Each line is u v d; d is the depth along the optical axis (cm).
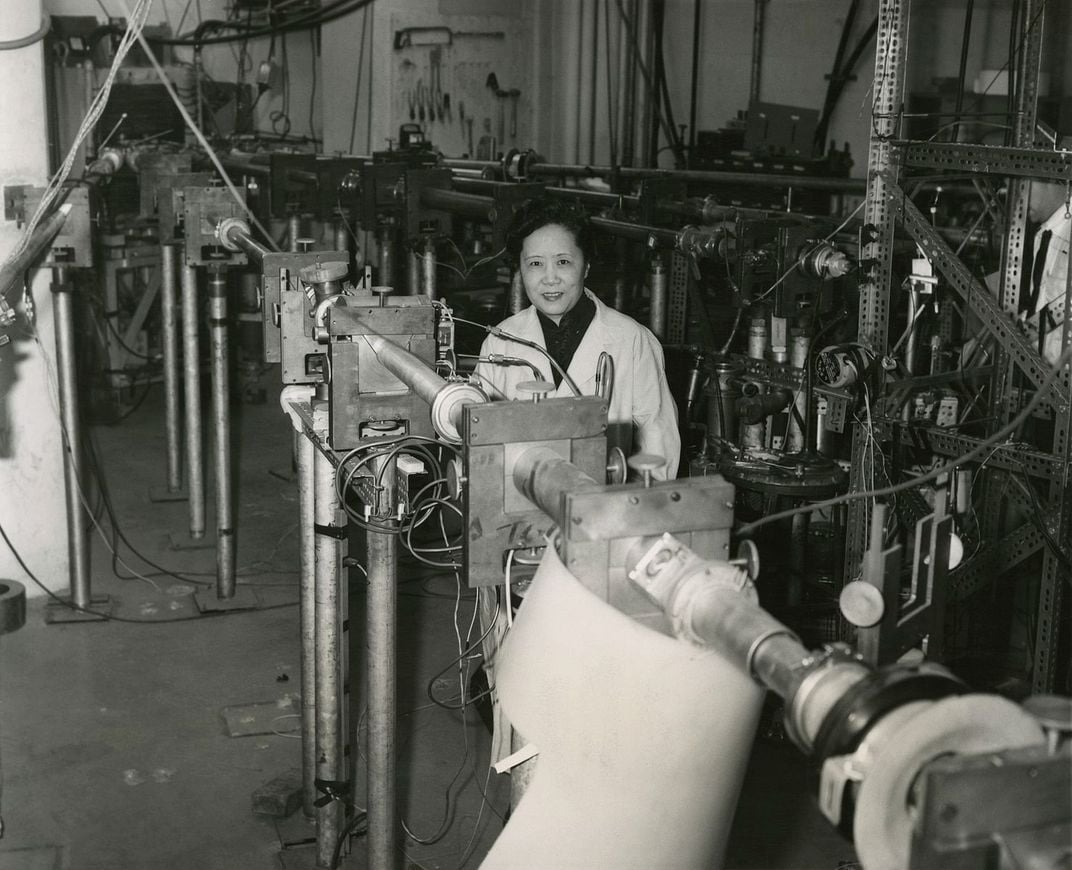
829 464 309
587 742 127
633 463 128
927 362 370
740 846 252
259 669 339
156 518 466
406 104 778
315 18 726
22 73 337
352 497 240
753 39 654
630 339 249
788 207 414
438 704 308
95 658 344
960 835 92
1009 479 301
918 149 291
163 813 266
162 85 616
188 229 366
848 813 97
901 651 132
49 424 380
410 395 191
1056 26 468
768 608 329
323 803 240
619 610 128
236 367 646
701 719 125
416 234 491
